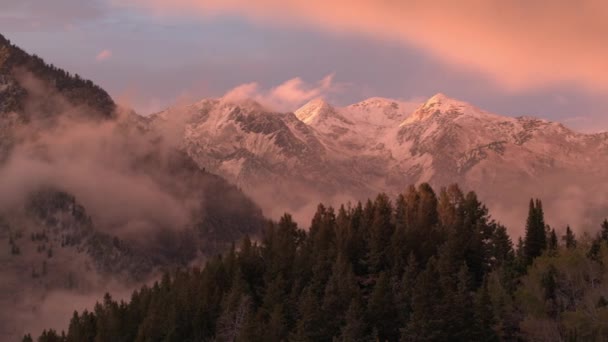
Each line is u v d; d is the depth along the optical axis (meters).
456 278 194.25
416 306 171.38
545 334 162.12
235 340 195.00
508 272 191.12
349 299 187.38
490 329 168.50
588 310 160.12
